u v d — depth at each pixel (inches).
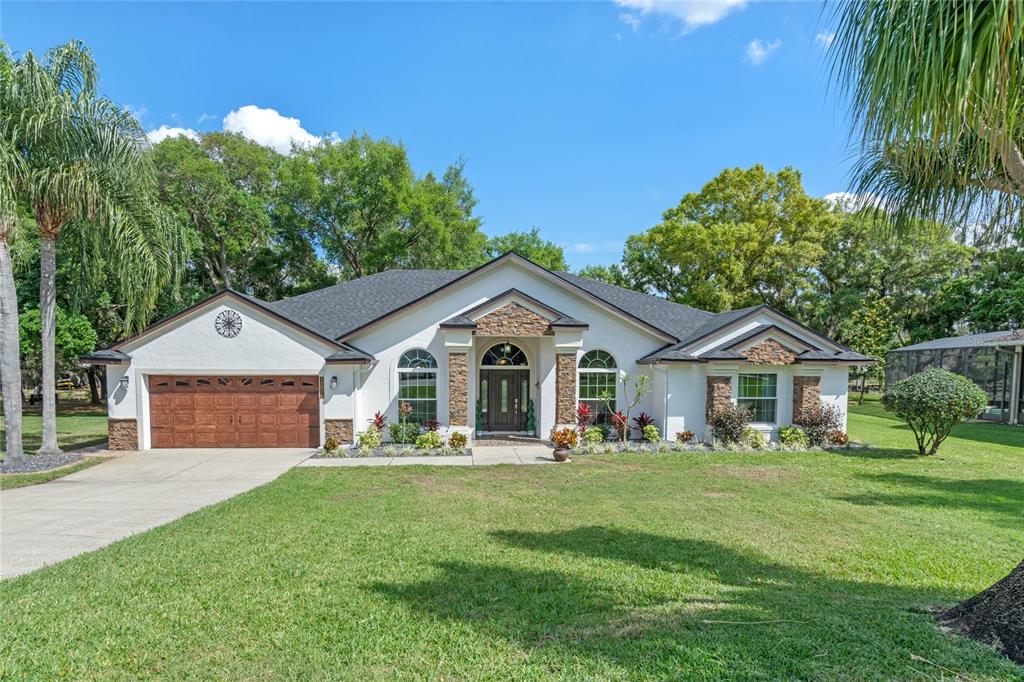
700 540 297.4
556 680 152.2
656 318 803.4
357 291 835.4
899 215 226.5
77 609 205.9
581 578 237.6
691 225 1272.1
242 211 1224.8
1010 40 133.1
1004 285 1231.5
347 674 159.5
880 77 146.9
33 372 1197.1
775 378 701.3
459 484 449.7
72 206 518.6
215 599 214.7
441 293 687.1
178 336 631.2
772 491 422.9
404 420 655.8
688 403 687.1
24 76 494.3
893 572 249.4
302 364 639.1
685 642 169.3
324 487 437.1
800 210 1306.6
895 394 593.0
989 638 163.6
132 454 602.5
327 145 1453.0
